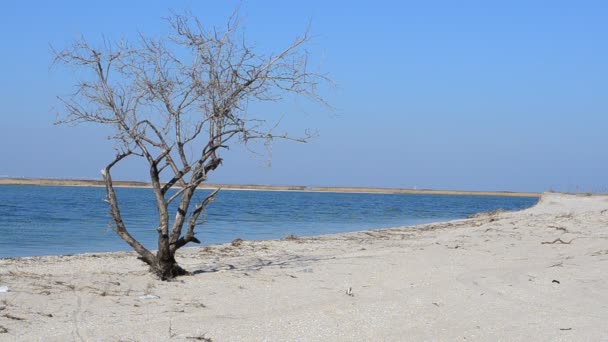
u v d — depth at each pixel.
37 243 23.19
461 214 55.41
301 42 12.48
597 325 8.66
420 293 10.84
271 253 17.69
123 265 14.94
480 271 13.44
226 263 15.05
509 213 39.88
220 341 7.54
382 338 7.88
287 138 12.55
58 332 7.61
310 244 20.56
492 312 9.47
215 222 36.56
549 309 9.72
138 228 29.97
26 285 10.56
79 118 12.09
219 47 12.27
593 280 12.23
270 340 7.66
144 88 12.17
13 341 7.16
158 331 7.81
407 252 17.22
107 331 7.73
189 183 12.36
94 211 45.19
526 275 12.84
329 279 12.37
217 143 12.42
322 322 8.61
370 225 36.66
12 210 44.16
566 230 23.66
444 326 8.55
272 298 10.30
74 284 10.88
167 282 11.60
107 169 12.28
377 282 12.06
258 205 66.69
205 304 9.70
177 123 12.34
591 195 44.47
